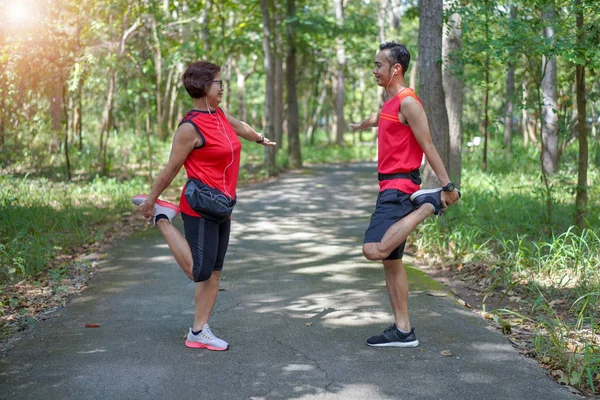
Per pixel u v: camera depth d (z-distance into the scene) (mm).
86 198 10680
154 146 18516
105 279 6043
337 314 4945
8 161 13773
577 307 4980
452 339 4367
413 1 13242
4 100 10984
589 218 7781
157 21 14070
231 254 7137
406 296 4207
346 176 16484
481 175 12930
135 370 3838
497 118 8258
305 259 6891
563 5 6758
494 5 7238
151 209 4066
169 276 6145
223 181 4047
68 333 4516
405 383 3646
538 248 6125
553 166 13445
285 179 15641
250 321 4785
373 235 3994
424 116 3932
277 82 22156
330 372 3807
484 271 6207
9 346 4277
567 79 13914
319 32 18609
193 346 4215
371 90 38094
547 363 3943
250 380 3689
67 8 11758
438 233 7133
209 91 3965
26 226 7617
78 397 3469
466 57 7699
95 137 18500
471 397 3469
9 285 5703
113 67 14133
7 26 10281
